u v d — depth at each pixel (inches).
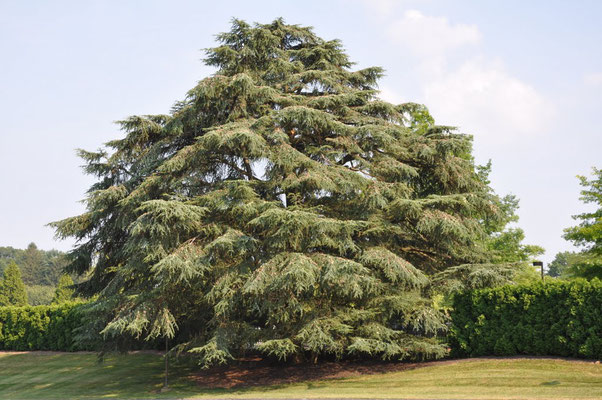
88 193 751.1
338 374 741.3
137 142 807.1
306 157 703.1
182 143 837.8
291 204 753.6
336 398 576.1
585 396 491.2
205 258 645.9
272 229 668.7
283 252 653.3
